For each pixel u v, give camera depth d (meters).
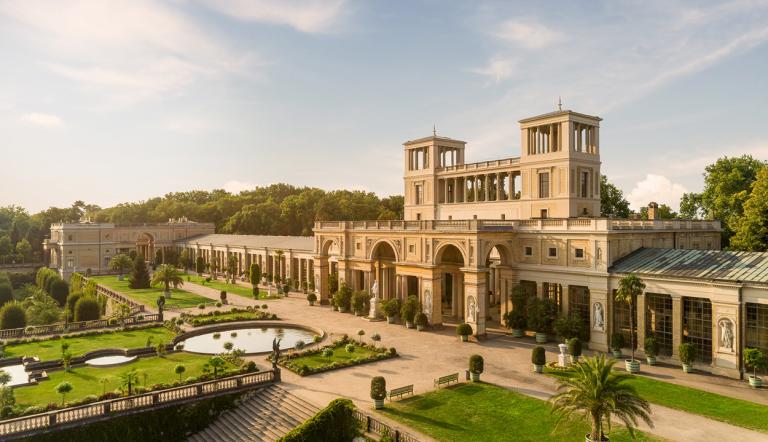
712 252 43.78
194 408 34.34
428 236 57.00
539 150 62.47
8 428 28.52
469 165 71.75
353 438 27.95
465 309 51.97
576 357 42.66
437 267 56.38
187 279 101.75
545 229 52.03
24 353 46.19
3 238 138.75
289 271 89.62
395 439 27.28
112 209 177.25
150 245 137.62
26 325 62.59
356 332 54.00
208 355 46.03
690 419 30.12
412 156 80.81
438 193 76.56
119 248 128.12
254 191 192.38
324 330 54.91
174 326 55.53
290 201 150.62
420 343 49.38
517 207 64.75
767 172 57.56
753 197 58.16
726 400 33.16
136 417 32.28
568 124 58.47
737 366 37.69
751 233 57.91
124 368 41.91
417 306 56.38
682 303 41.22
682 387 35.91
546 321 49.38
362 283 71.12
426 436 28.16
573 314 48.19
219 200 172.00
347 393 35.16
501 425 29.59
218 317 60.50
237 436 32.44
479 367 37.28
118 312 63.75
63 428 29.86
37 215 179.75
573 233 49.06
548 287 52.31
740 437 27.64
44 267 119.31
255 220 143.75
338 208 146.12
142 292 83.88
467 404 32.84
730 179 71.31
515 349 46.94
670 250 46.81
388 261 66.56
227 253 111.88
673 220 55.97
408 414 31.30
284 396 35.16
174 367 42.00
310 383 37.38
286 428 31.47
